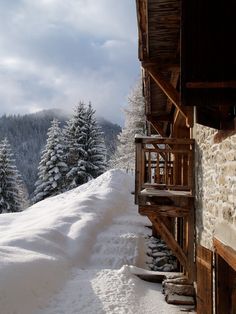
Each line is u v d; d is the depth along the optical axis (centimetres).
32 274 796
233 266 425
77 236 1217
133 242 1284
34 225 1376
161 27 583
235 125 448
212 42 405
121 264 1131
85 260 1121
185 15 409
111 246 1241
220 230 526
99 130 3538
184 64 407
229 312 527
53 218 1398
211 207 606
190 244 790
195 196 775
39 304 725
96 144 3484
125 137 3094
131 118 3033
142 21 573
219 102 408
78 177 3269
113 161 3488
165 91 723
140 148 792
